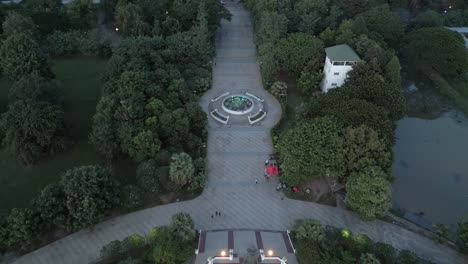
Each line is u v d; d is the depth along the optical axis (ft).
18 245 237.04
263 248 246.47
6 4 493.36
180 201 280.51
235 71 454.81
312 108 329.11
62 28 495.00
